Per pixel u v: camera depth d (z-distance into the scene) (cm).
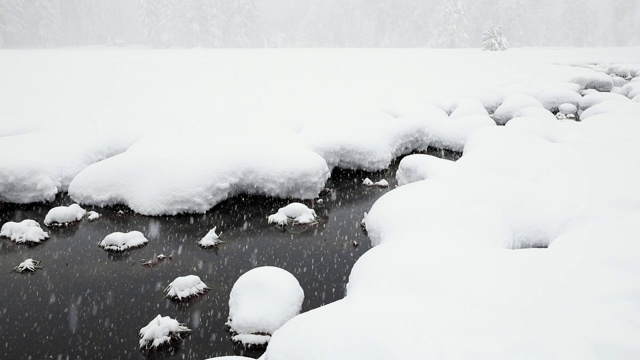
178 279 687
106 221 923
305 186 1038
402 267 554
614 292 450
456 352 375
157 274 743
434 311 443
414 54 4003
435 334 402
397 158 1373
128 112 1535
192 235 877
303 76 2503
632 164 915
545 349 374
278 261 792
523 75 2552
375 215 811
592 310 423
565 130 1348
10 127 1300
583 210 729
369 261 598
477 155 1081
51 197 998
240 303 609
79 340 582
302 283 723
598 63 3275
